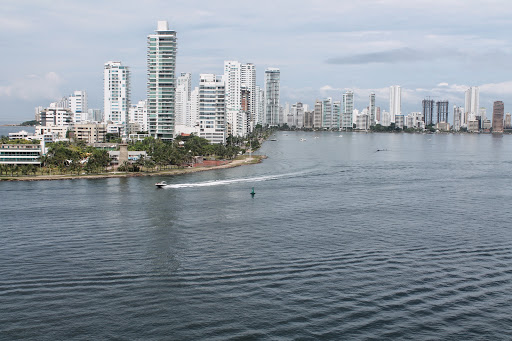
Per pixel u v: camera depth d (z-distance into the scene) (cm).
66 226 19775
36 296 13262
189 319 12088
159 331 11569
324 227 19525
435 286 13825
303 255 16188
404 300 13000
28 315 12262
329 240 17775
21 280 14238
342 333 11488
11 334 11438
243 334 11450
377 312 12394
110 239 17975
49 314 12319
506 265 15375
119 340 11231
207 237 18200
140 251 16625
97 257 16038
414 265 15338
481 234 18588
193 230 19138
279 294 13350
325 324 11850
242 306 12694
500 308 12588
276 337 11338
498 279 14288
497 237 18200
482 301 12950
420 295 13288
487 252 16550
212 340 11219
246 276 14500
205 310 12506
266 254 16288
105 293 13425
